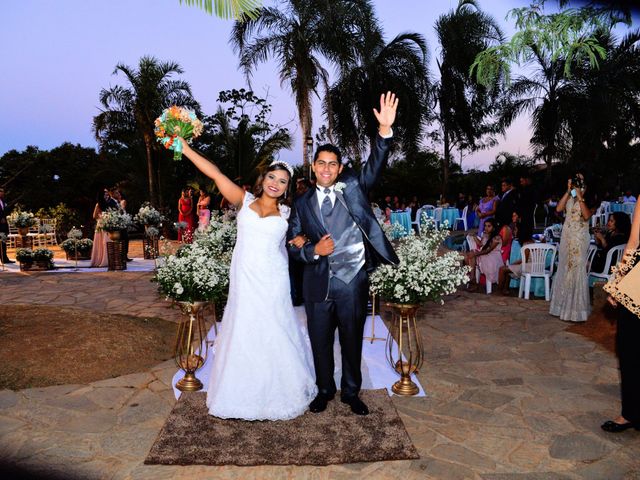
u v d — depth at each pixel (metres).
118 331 5.30
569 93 18.38
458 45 19.94
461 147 23.48
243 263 3.46
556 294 6.27
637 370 3.30
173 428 3.39
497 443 3.28
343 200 3.45
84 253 12.05
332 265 3.47
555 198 18.19
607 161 20.50
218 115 18.28
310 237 3.50
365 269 3.57
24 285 8.70
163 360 4.80
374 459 3.06
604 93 17.23
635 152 21.09
